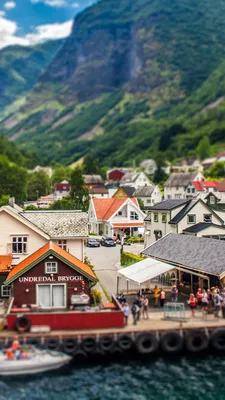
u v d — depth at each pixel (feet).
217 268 172.96
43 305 167.32
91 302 176.35
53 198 618.03
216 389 126.00
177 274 201.05
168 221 276.41
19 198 579.48
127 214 371.97
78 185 615.57
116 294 190.49
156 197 571.28
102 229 395.14
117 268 250.78
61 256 167.73
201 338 147.43
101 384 128.77
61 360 136.36
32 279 167.32
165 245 224.74
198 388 126.72
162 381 130.41
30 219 224.94
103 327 149.07
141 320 156.46
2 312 168.14
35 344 140.56
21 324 146.10
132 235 371.56
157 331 145.59
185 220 267.18
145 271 179.52
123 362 142.00
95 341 142.41
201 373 134.82
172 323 152.76
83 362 141.79
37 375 133.59
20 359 133.18
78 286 168.76
